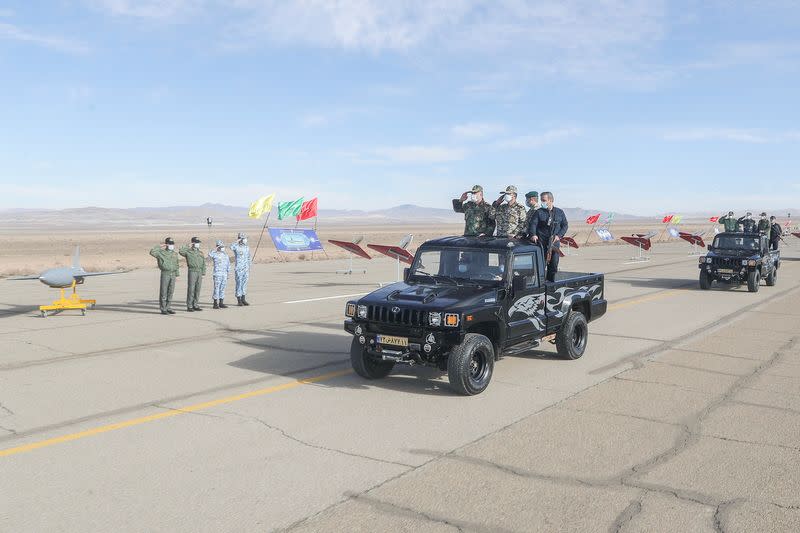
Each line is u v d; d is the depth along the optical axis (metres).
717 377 8.53
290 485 4.91
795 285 21.59
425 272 8.62
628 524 4.31
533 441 5.95
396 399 7.38
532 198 9.43
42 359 9.50
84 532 4.16
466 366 7.32
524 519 4.37
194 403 7.17
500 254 8.24
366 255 21.30
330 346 10.61
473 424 6.46
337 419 6.60
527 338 8.56
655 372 8.83
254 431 6.21
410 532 4.17
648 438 6.06
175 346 10.56
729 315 14.37
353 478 5.06
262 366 9.09
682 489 4.89
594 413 6.87
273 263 33.44
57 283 14.00
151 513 4.43
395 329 7.57
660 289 19.97
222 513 4.43
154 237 87.00
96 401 7.23
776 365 9.27
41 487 4.86
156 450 5.66
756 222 25.56
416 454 5.60
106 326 12.64
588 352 10.23
